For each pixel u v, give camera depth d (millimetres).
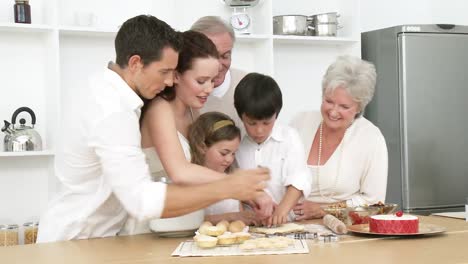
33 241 2986
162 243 1612
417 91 3414
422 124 3422
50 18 3047
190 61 1746
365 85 2156
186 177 1613
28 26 2957
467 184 3504
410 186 3395
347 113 2193
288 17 3523
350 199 2268
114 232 1804
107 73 1626
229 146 1924
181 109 1852
